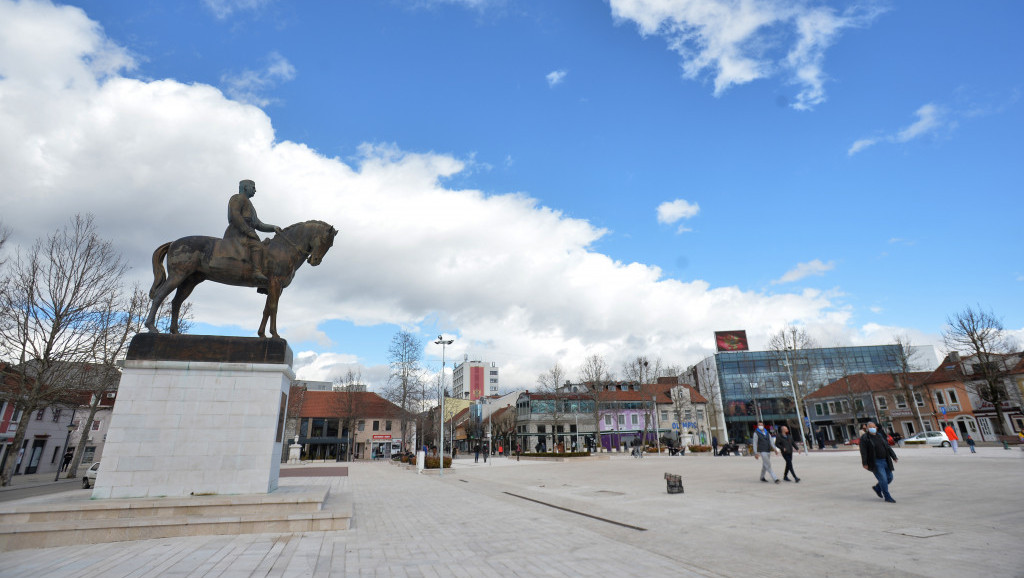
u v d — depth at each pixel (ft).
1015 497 35.22
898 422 198.08
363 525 33.40
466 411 315.17
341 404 229.25
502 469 113.50
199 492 34.32
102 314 89.25
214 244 38.65
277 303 40.50
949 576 18.03
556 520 35.06
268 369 37.76
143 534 28.25
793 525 29.19
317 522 30.94
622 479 70.79
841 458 95.14
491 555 23.85
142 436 34.42
